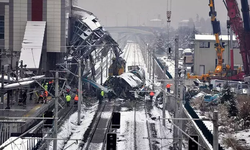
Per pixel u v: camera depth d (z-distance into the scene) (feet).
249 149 237.86
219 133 278.46
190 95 412.57
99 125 317.01
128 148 251.60
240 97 375.04
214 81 508.12
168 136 284.00
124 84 442.91
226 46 639.76
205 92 447.42
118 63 528.22
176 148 248.93
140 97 443.32
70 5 506.07
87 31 485.56
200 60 633.61
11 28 468.75
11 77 324.60
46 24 466.29
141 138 276.21
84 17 501.15
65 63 421.18
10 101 325.21
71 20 499.92
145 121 329.93
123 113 364.17
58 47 465.47
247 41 487.20
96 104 412.36
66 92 404.77
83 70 451.12
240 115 304.71
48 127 264.31
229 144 248.93
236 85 498.28
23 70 348.18
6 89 265.75
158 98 436.35
